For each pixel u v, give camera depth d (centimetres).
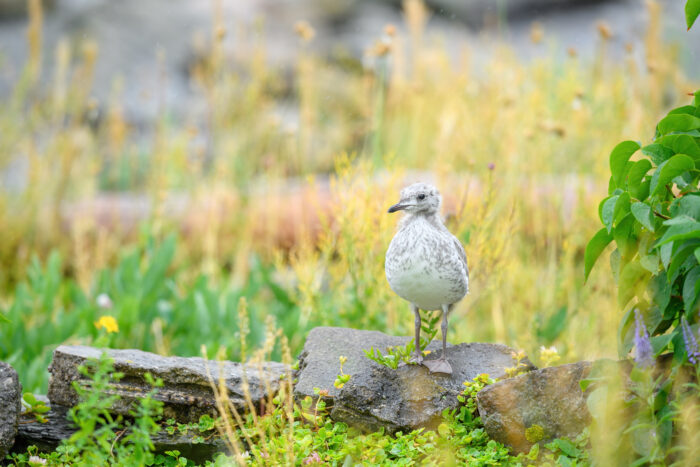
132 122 2089
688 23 609
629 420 587
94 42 2298
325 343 802
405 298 731
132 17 2402
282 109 1978
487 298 1182
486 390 659
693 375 569
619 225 602
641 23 2083
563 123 1288
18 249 1412
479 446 671
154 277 1150
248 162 1519
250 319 1040
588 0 2550
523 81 1388
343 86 2116
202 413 736
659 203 596
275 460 638
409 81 1641
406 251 695
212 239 1336
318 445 676
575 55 1363
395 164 1170
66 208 1513
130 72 2258
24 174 1686
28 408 764
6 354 1002
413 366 736
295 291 1175
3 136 1463
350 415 702
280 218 1390
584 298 1070
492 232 1076
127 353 775
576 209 1155
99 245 1294
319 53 2330
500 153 1266
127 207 1523
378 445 665
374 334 823
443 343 734
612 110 1269
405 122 1631
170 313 1115
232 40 2280
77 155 1534
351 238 1000
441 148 1291
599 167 1204
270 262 1349
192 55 2336
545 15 2548
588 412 634
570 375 647
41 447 729
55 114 1530
